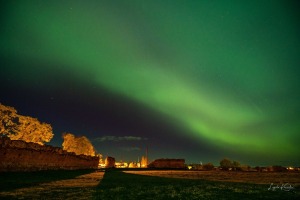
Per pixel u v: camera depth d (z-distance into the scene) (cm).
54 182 2056
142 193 1464
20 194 1265
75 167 4819
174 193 1485
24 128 5112
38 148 3034
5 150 2350
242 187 1888
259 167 7412
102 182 2220
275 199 1271
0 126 4825
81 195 1313
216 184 2161
